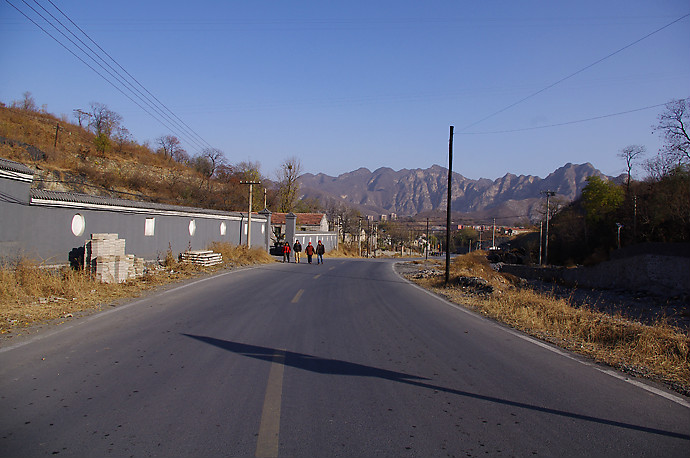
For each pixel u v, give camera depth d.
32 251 14.71
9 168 13.52
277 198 76.75
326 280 20.77
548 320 10.77
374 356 7.08
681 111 31.45
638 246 27.89
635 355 7.53
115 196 36.59
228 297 13.51
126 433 4.02
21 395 4.91
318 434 4.11
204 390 5.24
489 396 5.32
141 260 18.12
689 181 34.22
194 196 46.56
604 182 49.47
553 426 4.45
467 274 28.00
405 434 4.17
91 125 51.34
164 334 8.18
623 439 4.17
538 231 77.69
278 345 7.64
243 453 3.69
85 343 7.29
